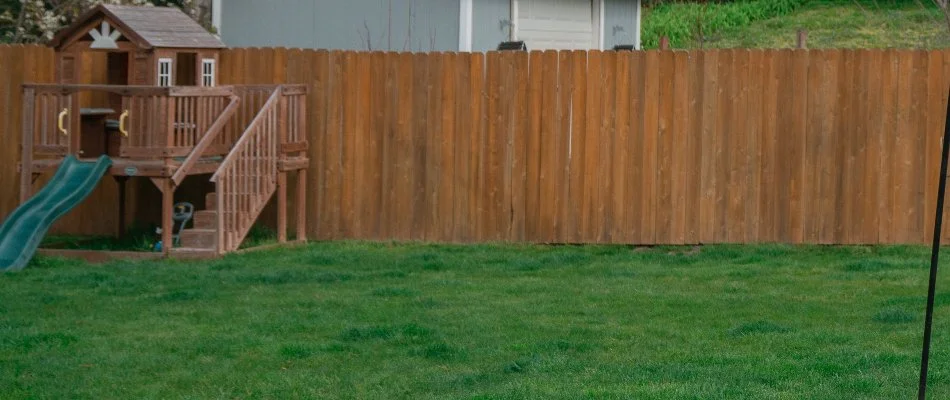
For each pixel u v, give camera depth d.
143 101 13.05
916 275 11.96
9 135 15.14
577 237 14.17
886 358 8.27
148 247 14.00
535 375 8.00
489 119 14.30
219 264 12.77
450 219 14.47
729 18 29.12
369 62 14.59
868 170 13.66
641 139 13.98
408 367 8.33
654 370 8.05
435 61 14.40
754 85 13.76
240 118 14.44
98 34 13.84
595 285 11.60
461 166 14.41
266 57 14.80
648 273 12.31
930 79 13.51
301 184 14.52
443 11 17.78
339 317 10.02
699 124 13.87
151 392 7.72
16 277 12.07
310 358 8.59
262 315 10.08
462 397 7.43
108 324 9.75
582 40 20.25
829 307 10.38
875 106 13.62
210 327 9.62
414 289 11.29
